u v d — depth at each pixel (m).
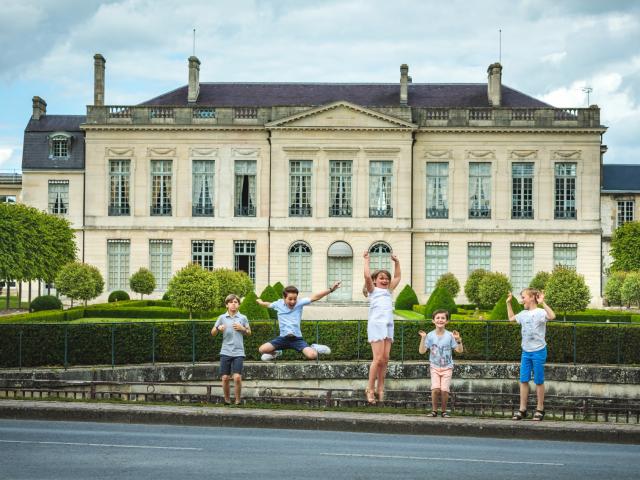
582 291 42.56
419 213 60.47
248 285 48.91
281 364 28.25
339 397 21.47
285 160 59.94
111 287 61.12
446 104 63.41
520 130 59.69
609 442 16.33
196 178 61.03
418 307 49.59
